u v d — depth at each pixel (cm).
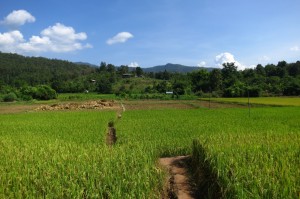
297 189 797
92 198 909
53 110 6231
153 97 10312
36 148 1620
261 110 4747
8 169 1153
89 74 19825
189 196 1112
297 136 1661
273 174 908
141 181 1028
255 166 981
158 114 4316
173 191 1162
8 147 1672
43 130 2653
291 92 10269
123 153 1329
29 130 2689
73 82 15325
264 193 808
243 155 1112
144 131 2397
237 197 812
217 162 1066
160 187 1162
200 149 1346
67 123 3250
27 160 1295
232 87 10819
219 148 1223
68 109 6488
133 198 938
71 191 915
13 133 2495
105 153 1359
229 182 897
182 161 1572
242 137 1641
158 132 2336
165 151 1816
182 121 3184
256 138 1577
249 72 14038
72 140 2014
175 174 1359
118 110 5909
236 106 6481
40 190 953
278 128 2361
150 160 1277
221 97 10600
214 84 12469
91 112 5075
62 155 1322
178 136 2148
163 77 17638
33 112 5541
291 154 1113
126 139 2044
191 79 13800
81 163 1172
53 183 968
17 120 3772
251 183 859
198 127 2598
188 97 10031
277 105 6084
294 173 902
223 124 2795
